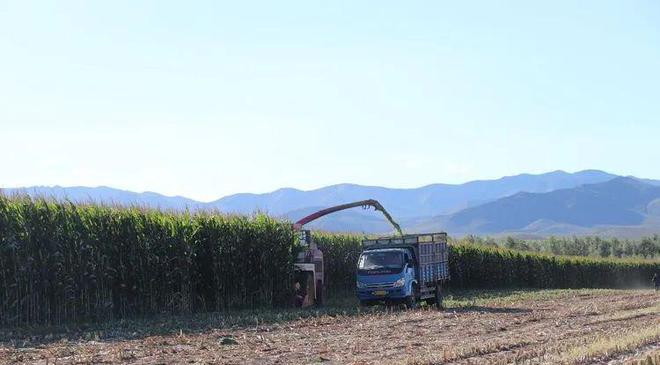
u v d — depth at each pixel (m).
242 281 33.59
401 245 35.53
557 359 16.84
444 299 44.66
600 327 24.91
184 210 32.34
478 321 27.12
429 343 20.45
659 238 148.38
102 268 27.92
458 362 16.62
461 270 62.00
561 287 77.50
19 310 25.56
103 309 27.95
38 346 19.72
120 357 17.45
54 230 26.64
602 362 16.78
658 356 16.22
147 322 26.44
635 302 38.66
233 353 18.41
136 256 29.25
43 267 26.17
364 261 34.19
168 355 17.98
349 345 19.91
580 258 82.69
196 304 31.98
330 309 33.12
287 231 35.81
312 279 36.34
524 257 70.81
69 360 17.16
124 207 29.75
